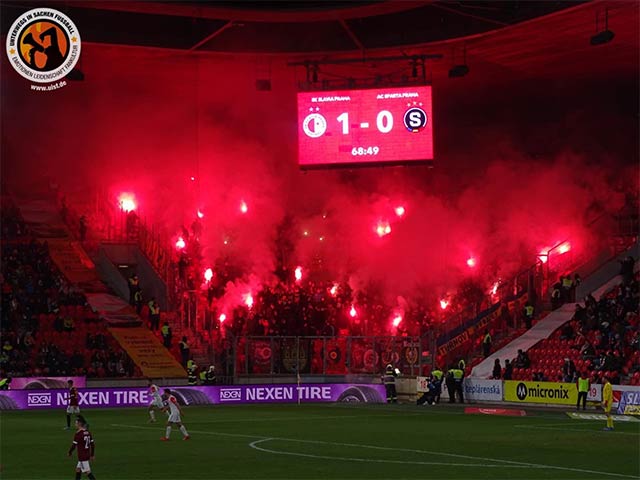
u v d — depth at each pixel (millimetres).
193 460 26188
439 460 26016
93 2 49812
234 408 47781
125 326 57219
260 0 51125
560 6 46500
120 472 23781
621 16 47281
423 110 50375
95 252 62656
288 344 54500
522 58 55344
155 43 53781
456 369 50656
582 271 59000
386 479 22281
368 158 50625
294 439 32031
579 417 41281
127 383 52094
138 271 63000
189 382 51562
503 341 54656
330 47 55062
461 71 50656
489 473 23281
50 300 56750
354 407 48344
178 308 60500
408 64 56625
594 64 56438
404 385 53219
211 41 55000
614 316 50250
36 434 34156
